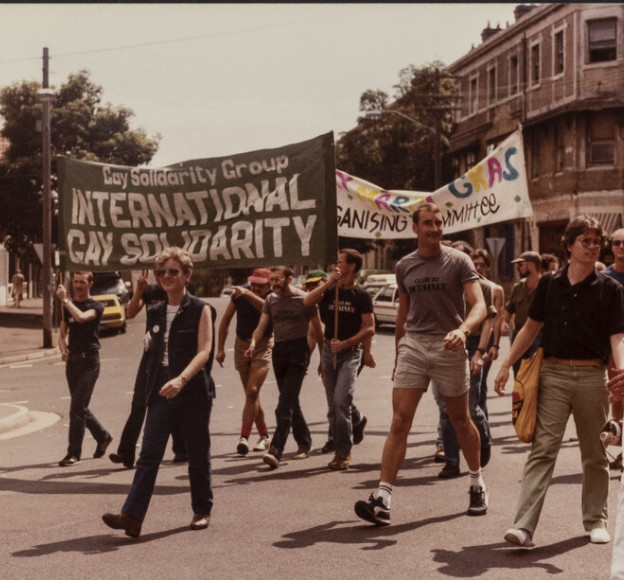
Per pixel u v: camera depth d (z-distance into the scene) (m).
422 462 9.76
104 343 29.95
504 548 6.39
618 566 4.02
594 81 40.34
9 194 43.25
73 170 10.21
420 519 7.25
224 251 9.88
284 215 9.76
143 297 10.14
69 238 10.20
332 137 9.66
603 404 6.40
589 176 40.50
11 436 12.49
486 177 11.83
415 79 49.47
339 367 9.64
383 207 12.08
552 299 6.44
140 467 6.81
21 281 53.12
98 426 10.47
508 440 11.05
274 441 9.55
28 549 6.51
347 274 9.55
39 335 34.03
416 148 49.09
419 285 7.07
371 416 13.30
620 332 6.34
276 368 9.81
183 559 6.21
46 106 30.44
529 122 43.50
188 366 6.81
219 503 7.91
